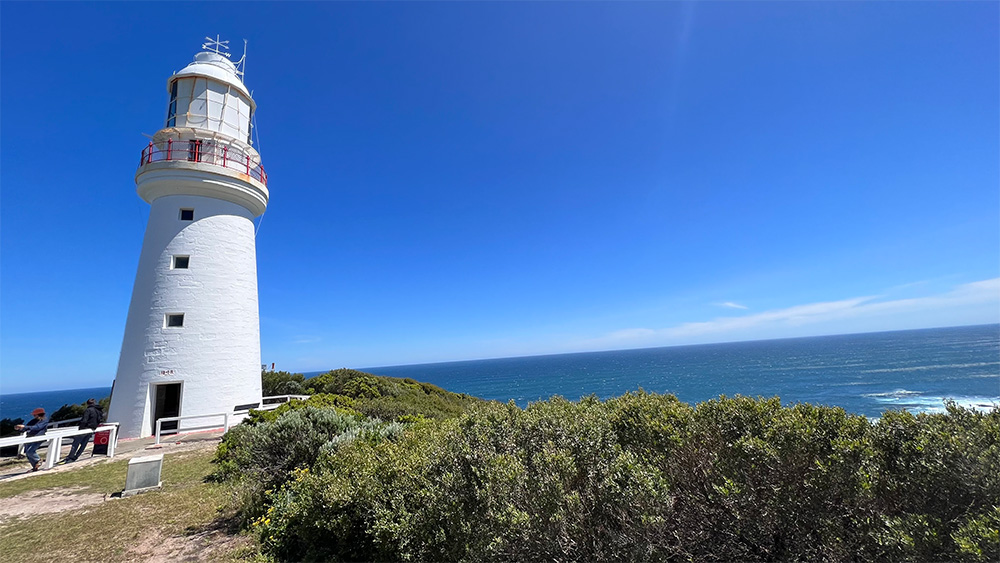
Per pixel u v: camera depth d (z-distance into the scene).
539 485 3.12
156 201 16.33
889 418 3.08
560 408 5.08
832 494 2.87
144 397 14.56
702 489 3.37
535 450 3.69
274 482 6.77
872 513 2.74
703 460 3.45
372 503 4.50
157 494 7.81
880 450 2.92
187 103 17.50
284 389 23.88
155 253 15.78
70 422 16.00
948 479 2.61
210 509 6.81
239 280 16.94
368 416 10.60
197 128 16.69
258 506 6.30
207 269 16.06
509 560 3.10
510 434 4.04
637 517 2.95
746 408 3.63
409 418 10.26
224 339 16.05
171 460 10.57
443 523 3.82
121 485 8.65
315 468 6.02
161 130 16.39
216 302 16.05
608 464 3.26
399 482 4.47
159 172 15.71
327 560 4.72
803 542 2.87
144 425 14.41
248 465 7.42
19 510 7.27
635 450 3.75
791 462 3.03
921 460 2.72
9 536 6.08
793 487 2.96
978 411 3.01
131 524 6.33
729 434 3.50
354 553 4.74
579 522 3.01
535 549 2.99
